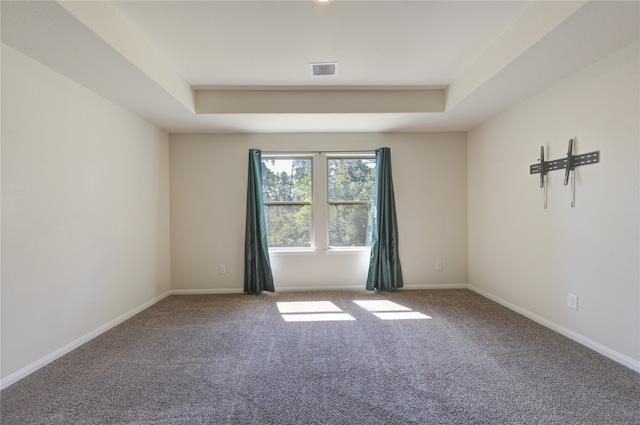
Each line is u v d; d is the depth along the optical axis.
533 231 2.92
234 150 4.09
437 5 1.94
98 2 1.81
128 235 3.16
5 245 1.92
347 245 4.22
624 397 1.73
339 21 2.09
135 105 3.01
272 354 2.31
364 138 4.15
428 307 3.38
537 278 2.88
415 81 3.12
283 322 2.98
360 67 2.79
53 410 1.68
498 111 3.33
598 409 1.63
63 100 2.35
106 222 2.83
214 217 4.09
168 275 4.00
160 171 3.82
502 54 2.29
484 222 3.77
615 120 2.10
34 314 2.10
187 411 1.66
